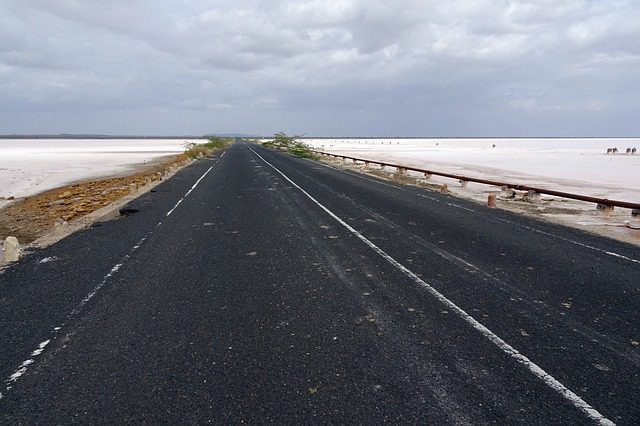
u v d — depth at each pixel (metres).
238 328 3.94
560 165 33.12
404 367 3.24
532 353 3.47
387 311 4.34
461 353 3.46
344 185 17.12
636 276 5.52
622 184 19.44
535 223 9.39
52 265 6.08
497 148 83.62
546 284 5.20
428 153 58.69
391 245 7.21
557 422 2.59
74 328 3.98
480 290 4.98
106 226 8.95
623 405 2.77
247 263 6.13
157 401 2.81
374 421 2.59
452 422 2.58
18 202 15.05
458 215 10.32
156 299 4.70
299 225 8.97
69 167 31.42
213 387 2.97
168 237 7.84
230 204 11.95
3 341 3.73
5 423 2.62
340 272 5.68
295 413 2.67
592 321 4.11
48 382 3.07
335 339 3.71
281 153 49.53
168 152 60.47
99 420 2.63
